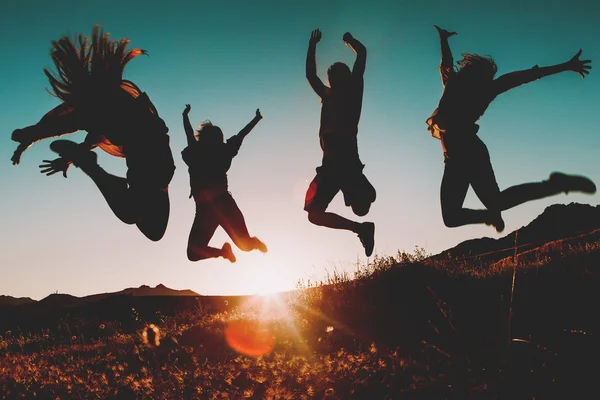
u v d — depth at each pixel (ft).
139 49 24.62
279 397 25.84
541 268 46.39
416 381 24.40
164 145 24.79
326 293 50.01
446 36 26.55
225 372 31.99
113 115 23.91
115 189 23.79
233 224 24.94
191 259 25.20
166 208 24.89
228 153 25.29
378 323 39.50
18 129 24.58
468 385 23.40
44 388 33.76
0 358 50.52
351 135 24.98
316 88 25.43
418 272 49.26
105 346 49.42
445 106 25.34
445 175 25.16
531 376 23.18
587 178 22.81
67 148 23.73
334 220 24.98
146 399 29.30
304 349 35.88
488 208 24.53
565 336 27.61
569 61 24.80
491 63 25.54
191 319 59.72
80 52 23.88
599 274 40.73
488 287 43.42
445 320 37.22
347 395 25.17
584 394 21.79
